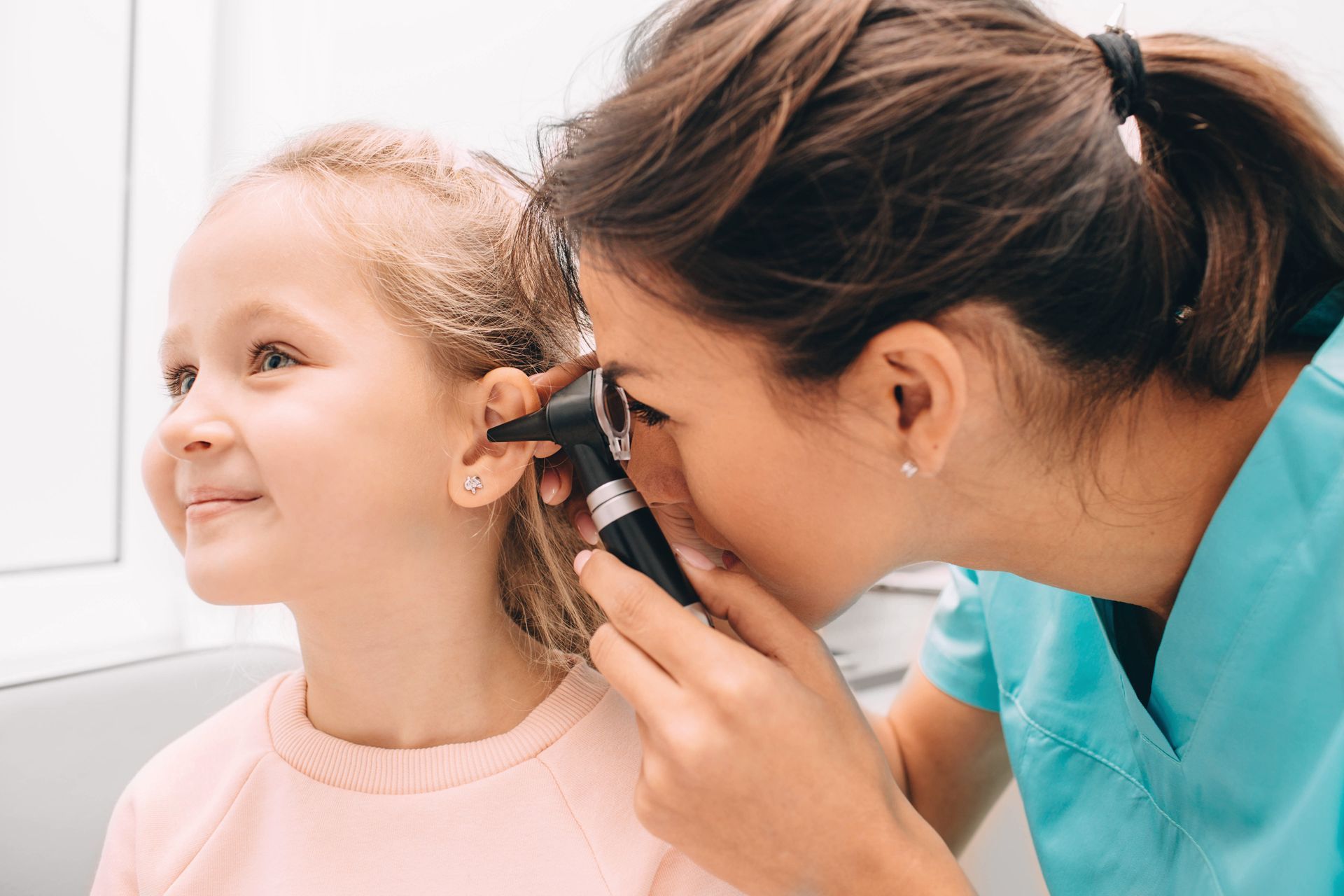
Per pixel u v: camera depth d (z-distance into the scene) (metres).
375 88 1.20
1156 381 0.55
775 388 0.50
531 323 0.71
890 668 1.20
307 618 0.63
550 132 0.65
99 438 1.14
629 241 0.49
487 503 0.65
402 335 0.62
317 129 0.76
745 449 0.53
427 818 0.63
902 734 0.94
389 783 0.64
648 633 0.55
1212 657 0.58
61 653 1.11
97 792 0.85
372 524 0.60
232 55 1.20
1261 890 0.55
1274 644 0.55
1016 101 0.47
